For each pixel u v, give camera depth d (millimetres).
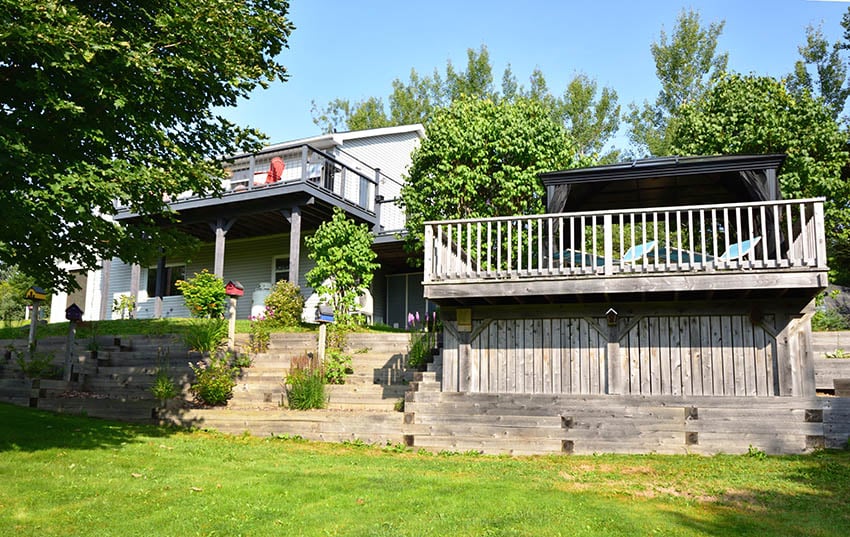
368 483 8148
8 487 7707
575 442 10578
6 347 16312
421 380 12609
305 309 23359
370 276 18359
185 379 13875
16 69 8898
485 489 7891
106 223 9844
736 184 13141
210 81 10305
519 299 11781
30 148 8898
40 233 9172
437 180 17047
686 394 11188
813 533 6309
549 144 17156
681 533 6305
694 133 17734
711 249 18438
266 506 7176
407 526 6520
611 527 6461
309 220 22828
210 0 9898
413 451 10836
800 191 16016
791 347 10789
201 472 8633
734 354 11109
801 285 10125
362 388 12781
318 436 11445
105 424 12000
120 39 8945
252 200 20609
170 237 10867
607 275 10938
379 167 25766
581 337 11805
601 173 12281
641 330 11555
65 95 9023
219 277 20844
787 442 10000
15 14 7984
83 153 9633
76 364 14945
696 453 10195
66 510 7000
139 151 10133
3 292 36812
